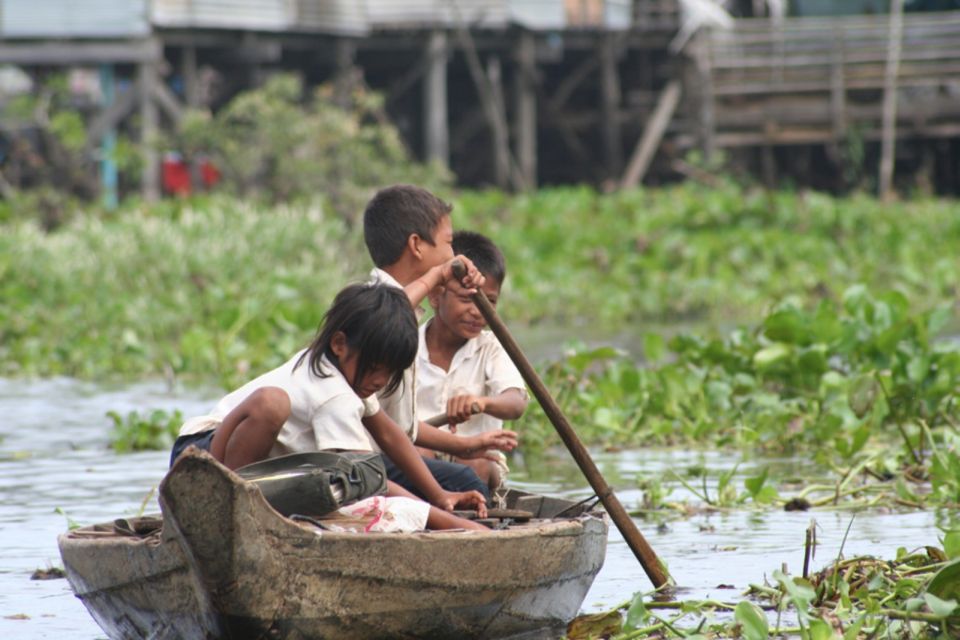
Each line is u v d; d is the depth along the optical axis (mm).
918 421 26141
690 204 73812
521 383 19438
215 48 79375
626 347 46125
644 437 29922
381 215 18328
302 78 86938
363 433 15391
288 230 57188
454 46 84250
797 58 88688
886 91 88500
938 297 60531
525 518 16641
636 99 92188
